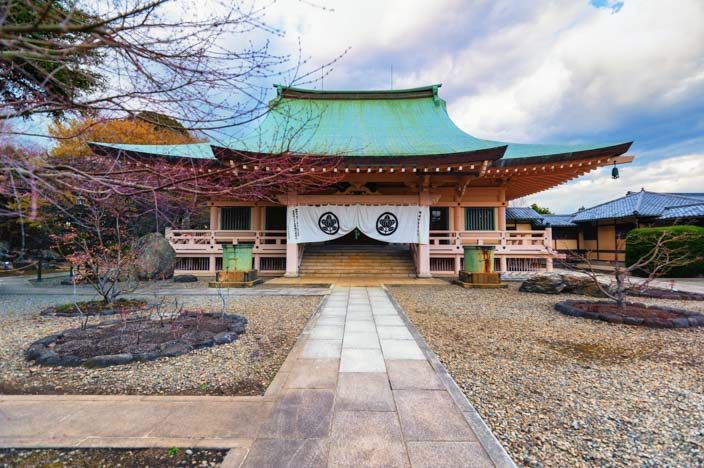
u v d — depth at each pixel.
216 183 2.57
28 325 5.18
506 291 8.66
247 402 2.54
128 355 3.48
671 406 2.61
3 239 9.04
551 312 6.09
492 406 2.58
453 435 2.08
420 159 9.75
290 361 3.46
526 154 11.09
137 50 1.70
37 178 1.41
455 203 13.38
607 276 11.38
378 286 9.49
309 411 2.38
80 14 1.60
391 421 2.25
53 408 2.44
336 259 12.99
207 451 1.92
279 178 2.77
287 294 8.07
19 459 1.86
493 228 13.38
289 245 11.49
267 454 1.86
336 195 11.38
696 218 14.88
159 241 10.72
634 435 2.19
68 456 1.89
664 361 3.62
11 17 1.57
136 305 6.41
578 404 2.63
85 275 6.71
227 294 7.64
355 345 4.05
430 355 3.68
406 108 15.23
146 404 2.50
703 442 2.11
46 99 1.75
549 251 11.84
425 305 6.77
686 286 9.69
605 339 4.43
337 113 14.72
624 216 17.81
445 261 12.66
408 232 11.32
